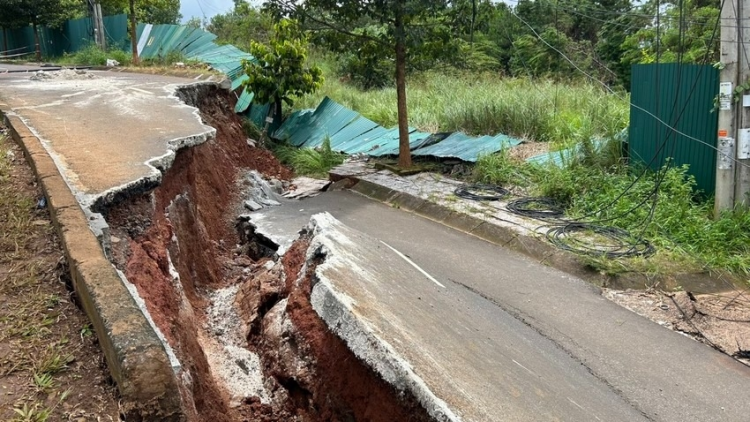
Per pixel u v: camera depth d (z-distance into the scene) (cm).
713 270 655
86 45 2206
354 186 1126
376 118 1559
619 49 2006
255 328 614
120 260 471
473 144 1159
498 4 1072
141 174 559
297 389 499
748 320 573
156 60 1752
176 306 525
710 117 818
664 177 815
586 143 970
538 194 920
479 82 1847
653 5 1692
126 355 264
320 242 570
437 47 1109
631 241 724
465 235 819
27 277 379
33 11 2284
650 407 438
